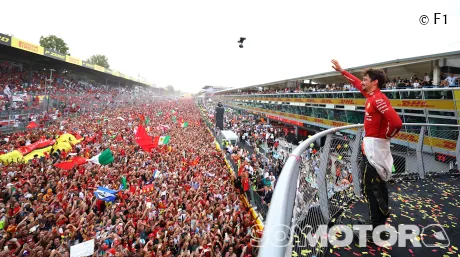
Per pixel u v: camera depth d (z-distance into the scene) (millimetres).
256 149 25438
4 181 10578
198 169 16547
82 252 6961
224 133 29609
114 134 23281
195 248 8367
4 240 7129
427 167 5996
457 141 5305
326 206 2891
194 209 10555
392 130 2357
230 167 20109
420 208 3525
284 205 1113
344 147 3783
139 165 15750
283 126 43344
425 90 16047
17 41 28141
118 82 73312
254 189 13898
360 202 3602
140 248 7629
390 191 4199
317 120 30266
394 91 18531
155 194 11734
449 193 4074
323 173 2930
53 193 10828
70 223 8492
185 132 30281
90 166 14180
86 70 50656
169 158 17812
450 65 17547
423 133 5016
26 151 14617
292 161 1583
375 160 2559
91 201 10477
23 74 34469
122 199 10852
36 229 7863
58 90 32812
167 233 8633
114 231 8484
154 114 44312
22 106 21531
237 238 8992
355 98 22953
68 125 23859
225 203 12094
